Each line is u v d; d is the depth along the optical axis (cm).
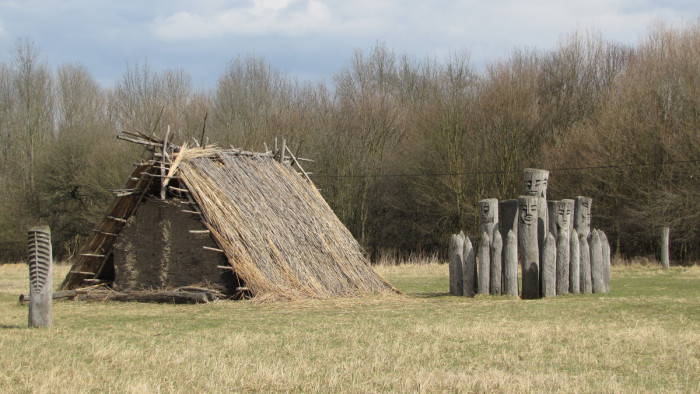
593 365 881
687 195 3303
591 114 4019
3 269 3662
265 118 4919
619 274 2602
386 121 4716
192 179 1753
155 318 1388
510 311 1450
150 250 1789
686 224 3328
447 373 826
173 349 994
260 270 1697
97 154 4603
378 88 5162
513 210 1838
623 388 747
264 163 2103
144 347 1024
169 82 5450
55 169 4734
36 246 1240
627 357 930
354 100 5072
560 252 1752
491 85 4134
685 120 3388
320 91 5166
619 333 1106
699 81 3394
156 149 1809
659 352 955
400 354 950
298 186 2127
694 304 1496
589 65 4400
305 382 786
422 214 4506
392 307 1571
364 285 1892
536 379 785
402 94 5681
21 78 5375
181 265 1750
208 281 1723
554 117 4097
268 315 1432
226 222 1720
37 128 5312
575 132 3762
